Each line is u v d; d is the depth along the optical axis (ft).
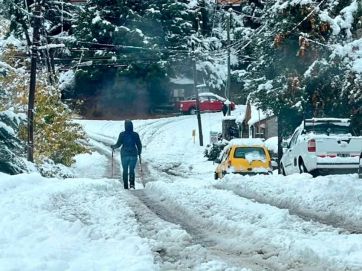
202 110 189.67
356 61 64.39
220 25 208.64
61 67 191.83
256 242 27.91
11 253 24.81
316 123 65.51
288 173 71.20
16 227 30.45
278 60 88.99
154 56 188.24
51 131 95.20
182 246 27.63
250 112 140.87
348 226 33.42
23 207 37.58
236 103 203.51
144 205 42.98
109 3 191.83
